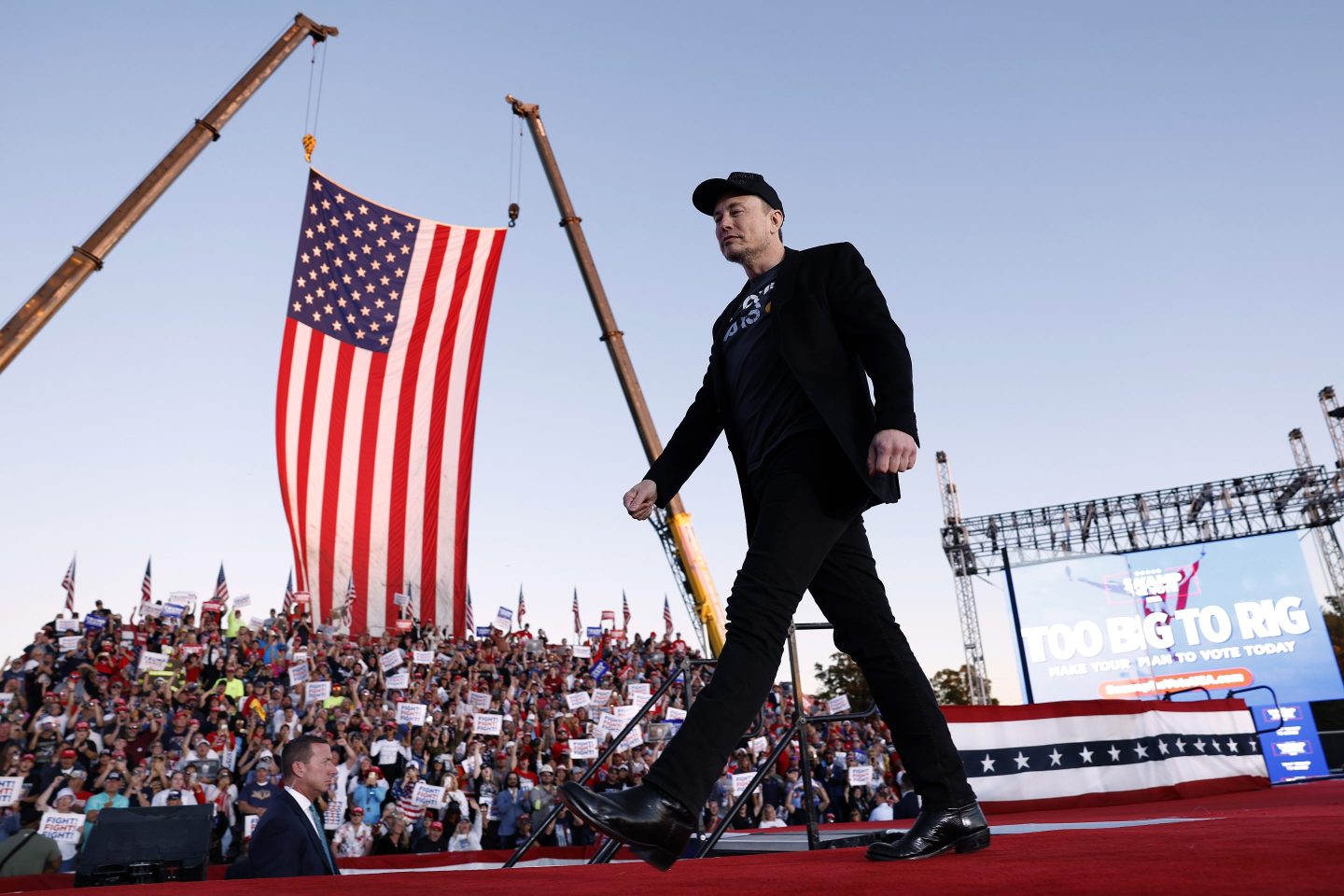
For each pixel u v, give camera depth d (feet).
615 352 89.56
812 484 7.16
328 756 13.91
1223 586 111.55
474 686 61.82
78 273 65.00
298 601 69.72
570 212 95.55
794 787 47.21
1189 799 35.40
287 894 6.19
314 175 72.02
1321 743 100.99
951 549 124.47
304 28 81.76
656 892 5.40
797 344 7.60
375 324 71.36
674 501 82.58
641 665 81.35
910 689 7.71
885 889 5.05
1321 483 111.55
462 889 6.11
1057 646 117.08
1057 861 5.89
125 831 22.56
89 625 60.03
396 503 68.80
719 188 8.71
